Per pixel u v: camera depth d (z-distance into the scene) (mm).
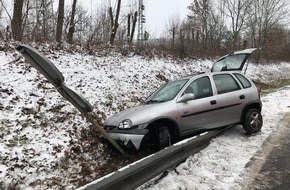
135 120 6215
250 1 35656
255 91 8102
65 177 5820
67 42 15672
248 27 36406
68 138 7137
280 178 5125
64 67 11609
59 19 15844
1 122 7059
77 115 8336
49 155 6336
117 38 22156
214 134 7109
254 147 6816
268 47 36750
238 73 8219
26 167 5836
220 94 7430
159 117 6324
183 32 27859
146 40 21484
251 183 4969
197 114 6891
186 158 5941
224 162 5910
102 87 11086
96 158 6719
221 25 36219
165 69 16578
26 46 5109
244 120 7730
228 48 33250
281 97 14078
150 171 4906
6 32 12852
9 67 9883
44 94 8906
